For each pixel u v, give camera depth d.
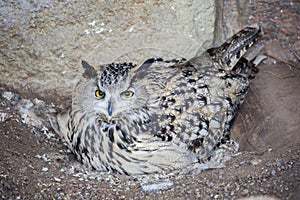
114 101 9.03
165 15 10.93
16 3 10.45
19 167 8.80
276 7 12.26
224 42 11.71
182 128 9.36
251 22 12.09
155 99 9.37
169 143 9.17
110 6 10.73
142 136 9.09
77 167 9.33
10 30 10.54
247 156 9.32
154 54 11.10
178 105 9.48
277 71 11.46
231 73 10.34
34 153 9.38
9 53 10.70
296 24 12.07
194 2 10.93
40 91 10.90
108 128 9.09
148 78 9.35
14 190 8.31
